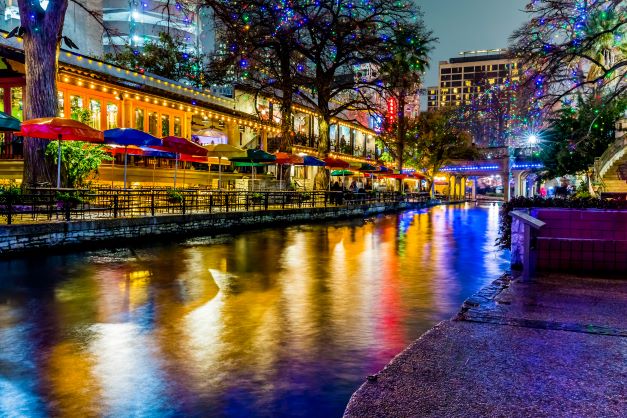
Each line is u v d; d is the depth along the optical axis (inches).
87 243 536.1
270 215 923.4
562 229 355.3
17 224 465.7
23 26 668.1
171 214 686.5
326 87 1355.8
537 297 258.4
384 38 1363.2
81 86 909.2
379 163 2363.4
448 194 2866.6
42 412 149.3
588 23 786.2
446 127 2367.1
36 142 678.5
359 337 225.5
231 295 312.2
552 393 137.8
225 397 160.7
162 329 235.8
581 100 1120.8
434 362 161.9
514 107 1058.7
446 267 435.5
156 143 708.0
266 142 1551.4
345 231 816.9
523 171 2517.2
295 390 166.2
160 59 1518.2
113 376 177.3
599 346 178.1
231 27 979.3
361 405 130.2
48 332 229.8
